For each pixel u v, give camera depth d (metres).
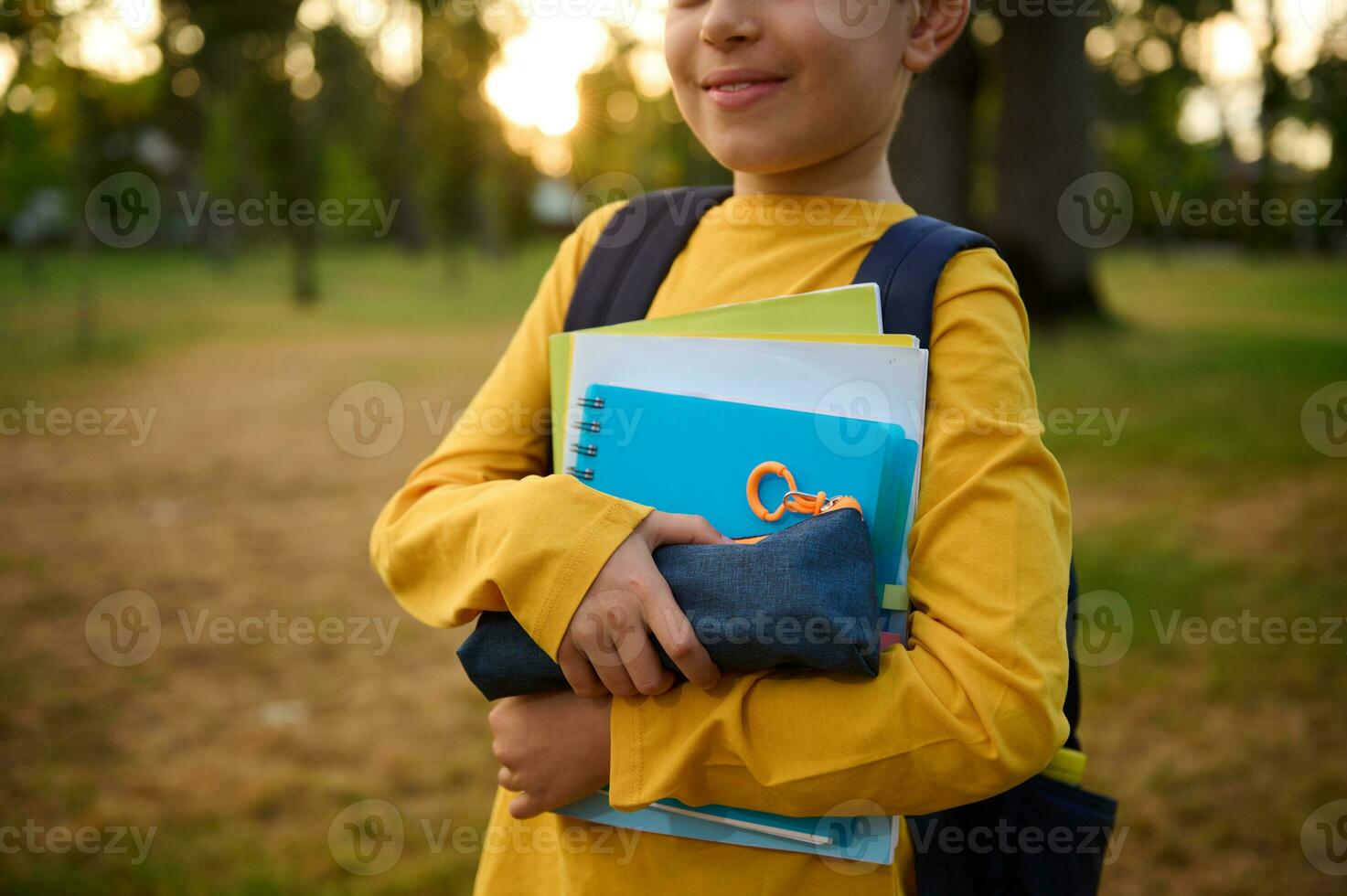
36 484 6.18
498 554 0.85
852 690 0.80
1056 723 0.79
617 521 0.84
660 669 0.82
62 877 2.41
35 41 6.59
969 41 9.41
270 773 2.95
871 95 0.98
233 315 16.08
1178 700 3.20
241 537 5.19
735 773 0.83
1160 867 2.44
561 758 0.89
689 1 1.03
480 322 15.78
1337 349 10.31
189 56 15.60
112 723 3.24
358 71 23.78
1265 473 5.86
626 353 0.98
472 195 28.19
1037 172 11.70
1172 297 17.61
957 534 0.83
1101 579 4.15
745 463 0.89
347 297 20.28
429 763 3.01
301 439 7.53
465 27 18.16
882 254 0.96
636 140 19.28
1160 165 17.98
